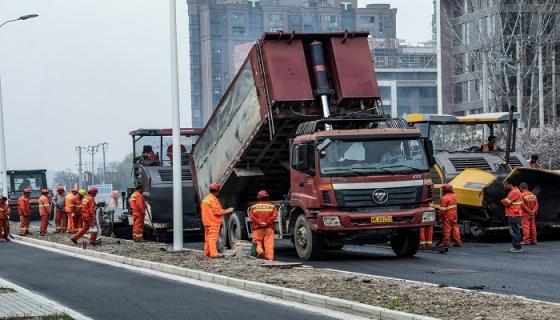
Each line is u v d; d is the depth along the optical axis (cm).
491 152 3034
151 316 1383
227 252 2442
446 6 9256
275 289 1598
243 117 2517
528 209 2723
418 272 1948
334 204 2223
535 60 6412
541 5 6391
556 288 1628
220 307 1469
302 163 2277
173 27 2617
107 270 2200
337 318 1322
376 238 2292
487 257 2300
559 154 5591
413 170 2273
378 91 2445
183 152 3450
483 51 6284
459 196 2867
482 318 1205
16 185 6194
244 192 2731
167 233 3588
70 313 1398
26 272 2191
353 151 2262
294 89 2366
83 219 3017
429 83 14688
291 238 2464
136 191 3212
